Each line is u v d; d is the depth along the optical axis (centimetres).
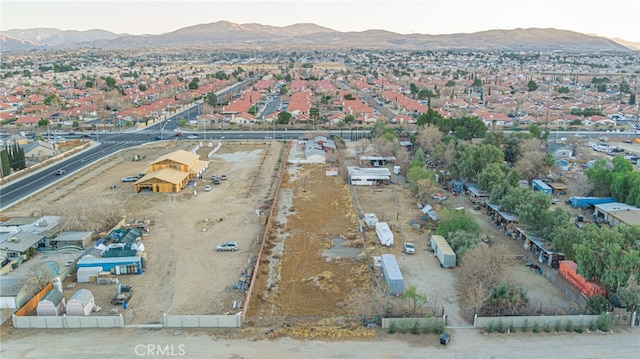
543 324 4762
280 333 4675
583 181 8950
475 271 5459
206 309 5153
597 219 7800
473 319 4922
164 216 8006
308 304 5297
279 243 6938
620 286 5044
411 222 7688
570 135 14212
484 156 9450
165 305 5238
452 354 4356
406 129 14150
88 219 7112
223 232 7325
